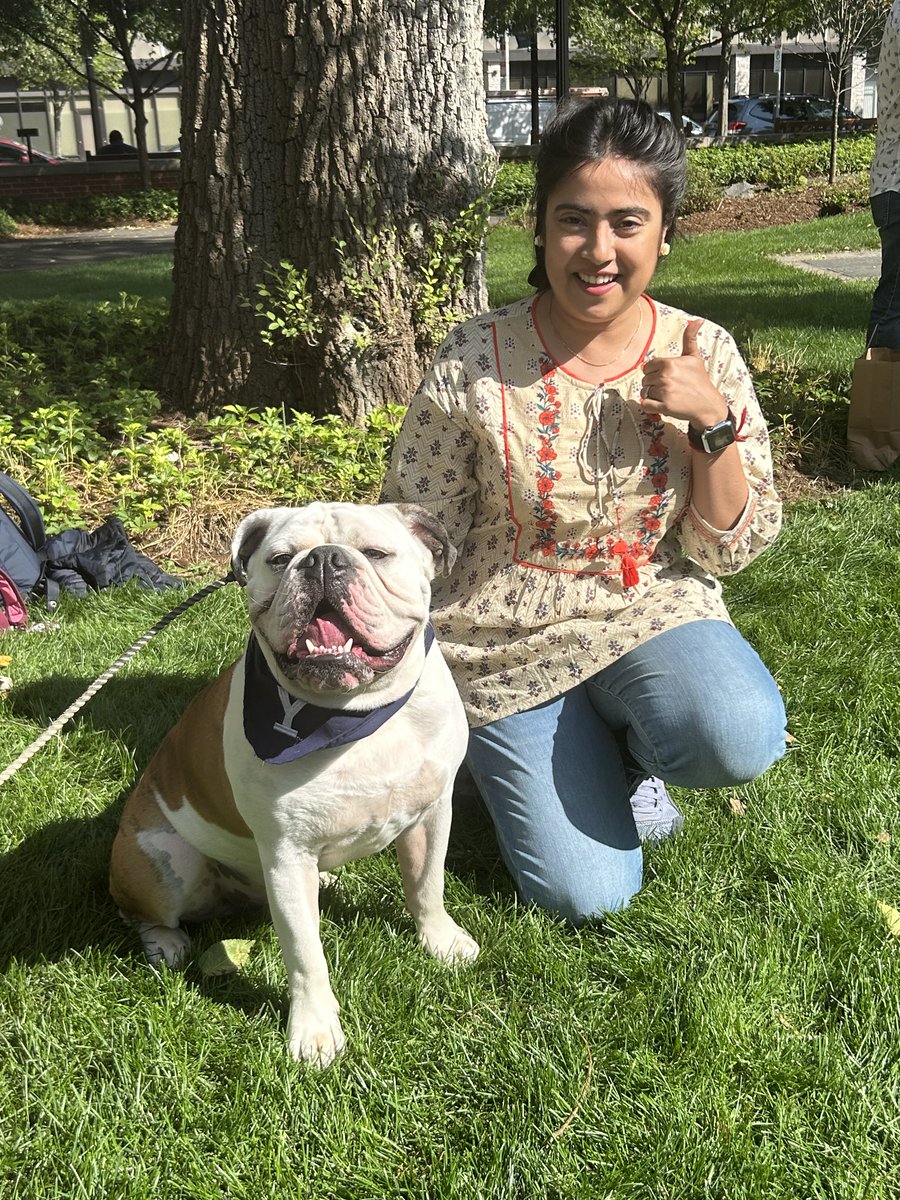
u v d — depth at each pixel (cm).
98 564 257
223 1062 124
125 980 135
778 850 154
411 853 135
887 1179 108
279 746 114
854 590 240
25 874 156
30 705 204
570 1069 120
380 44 305
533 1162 110
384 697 117
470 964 138
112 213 1381
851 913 143
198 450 312
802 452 330
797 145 1255
